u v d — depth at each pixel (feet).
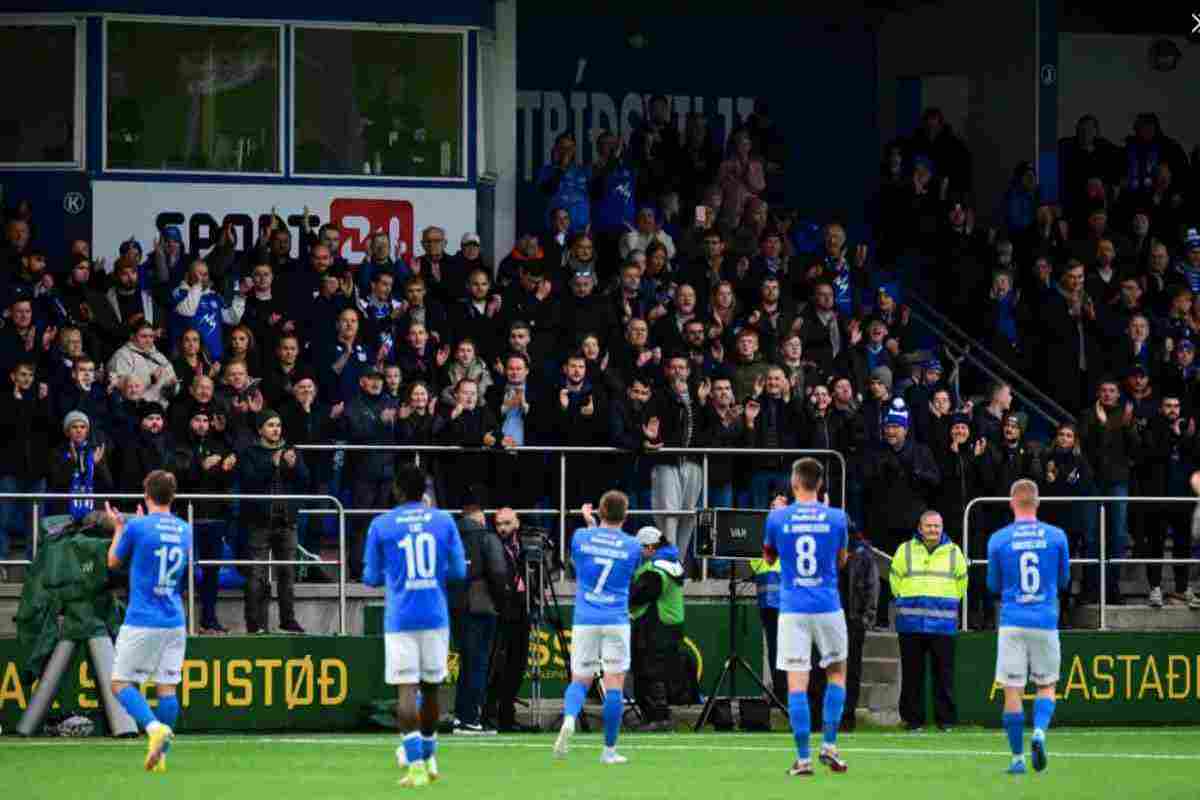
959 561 226.79
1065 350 279.69
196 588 224.94
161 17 265.54
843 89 333.01
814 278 273.33
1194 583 259.19
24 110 264.31
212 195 266.98
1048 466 250.37
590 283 252.83
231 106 267.80
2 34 264.31
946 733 221.87
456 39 274.98
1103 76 333.01
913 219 298.56
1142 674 240.32
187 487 220.64
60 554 207.21
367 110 272.10
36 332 233.35
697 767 174.70
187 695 214.28
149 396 231.09
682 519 242.58
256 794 153.79
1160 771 175.94
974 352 296.92
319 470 232.12
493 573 210.38
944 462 244.63
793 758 183.73
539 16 319.06
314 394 233.14
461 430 231.50
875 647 240.73
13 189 264.11
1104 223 294.87
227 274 251.19
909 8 328.90
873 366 262.47
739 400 248.73
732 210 293.23
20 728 206.39
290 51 269.23
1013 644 169.68
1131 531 256.52
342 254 270.87
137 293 243.60
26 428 222.69
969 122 321.11
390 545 157.48
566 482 238.48
